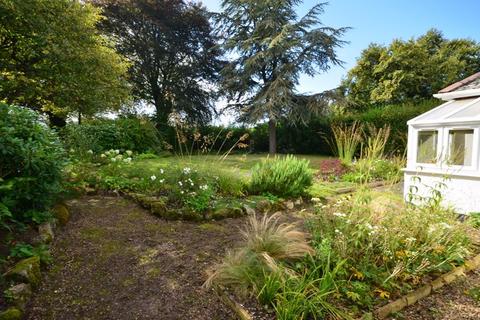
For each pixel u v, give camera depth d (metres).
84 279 2.04
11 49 6.71
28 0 5.82
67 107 7.51
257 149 16.38
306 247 2.22
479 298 2.07
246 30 14.38
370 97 16.95
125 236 2.74
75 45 6.77
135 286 2.00
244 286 1.88
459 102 4.77
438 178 4.25
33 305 1.73
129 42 14.73
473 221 3.37
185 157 5.52
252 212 3.72
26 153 2.30
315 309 1.69
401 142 9.40
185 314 1.75
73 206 3.42
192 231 3.01
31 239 2.29
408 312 1.91
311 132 14.40
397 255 2.30
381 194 4.11
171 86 15.75
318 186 5.57
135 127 9.69
